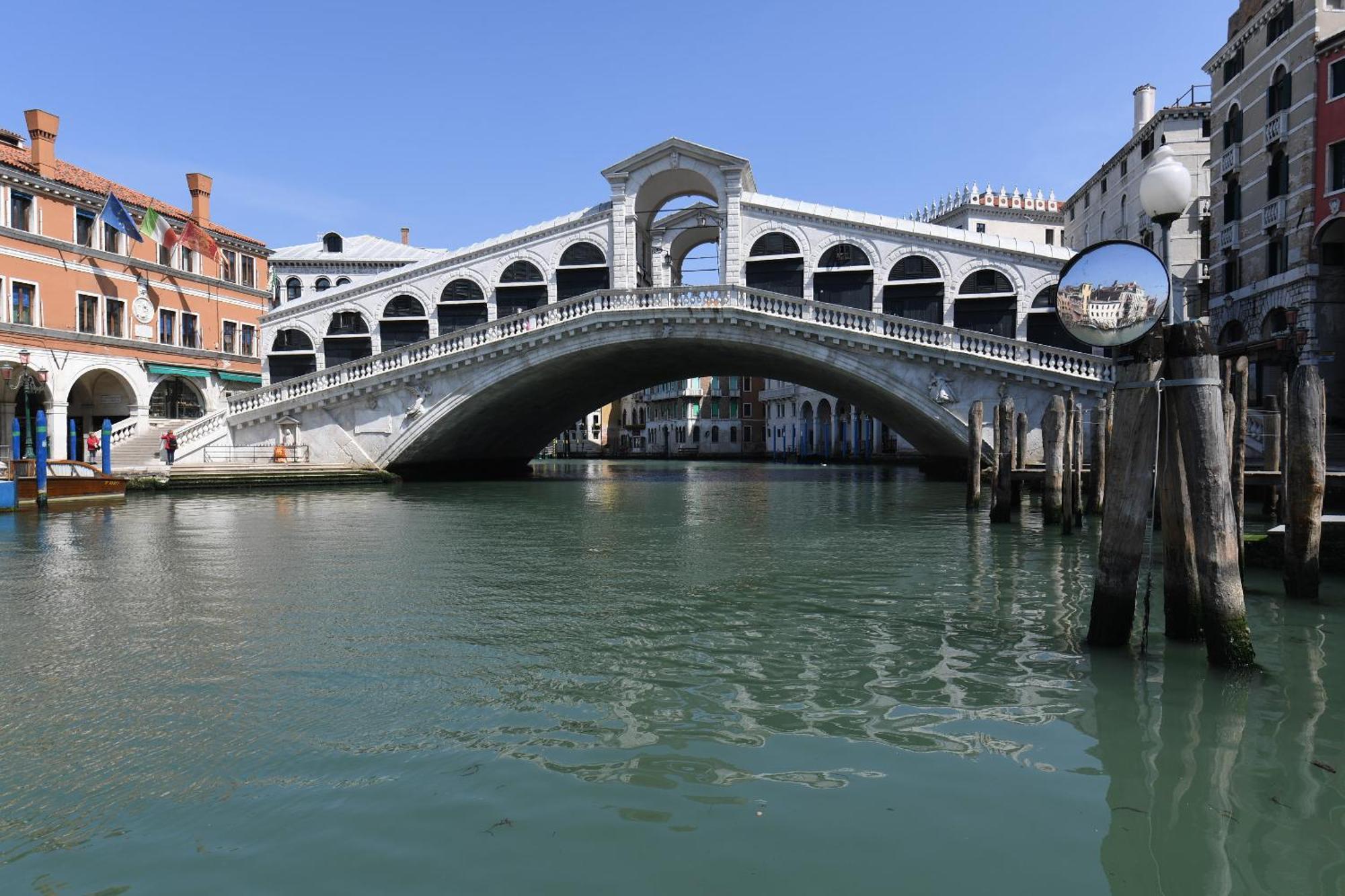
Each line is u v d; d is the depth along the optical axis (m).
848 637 6.39
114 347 27.41
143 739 4.34
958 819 3.44
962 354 22.92
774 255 28.53
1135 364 5.55
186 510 17.83
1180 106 30.34
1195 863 3.09
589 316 25.05
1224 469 5.31
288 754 4.14
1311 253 21.38
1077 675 5.32
